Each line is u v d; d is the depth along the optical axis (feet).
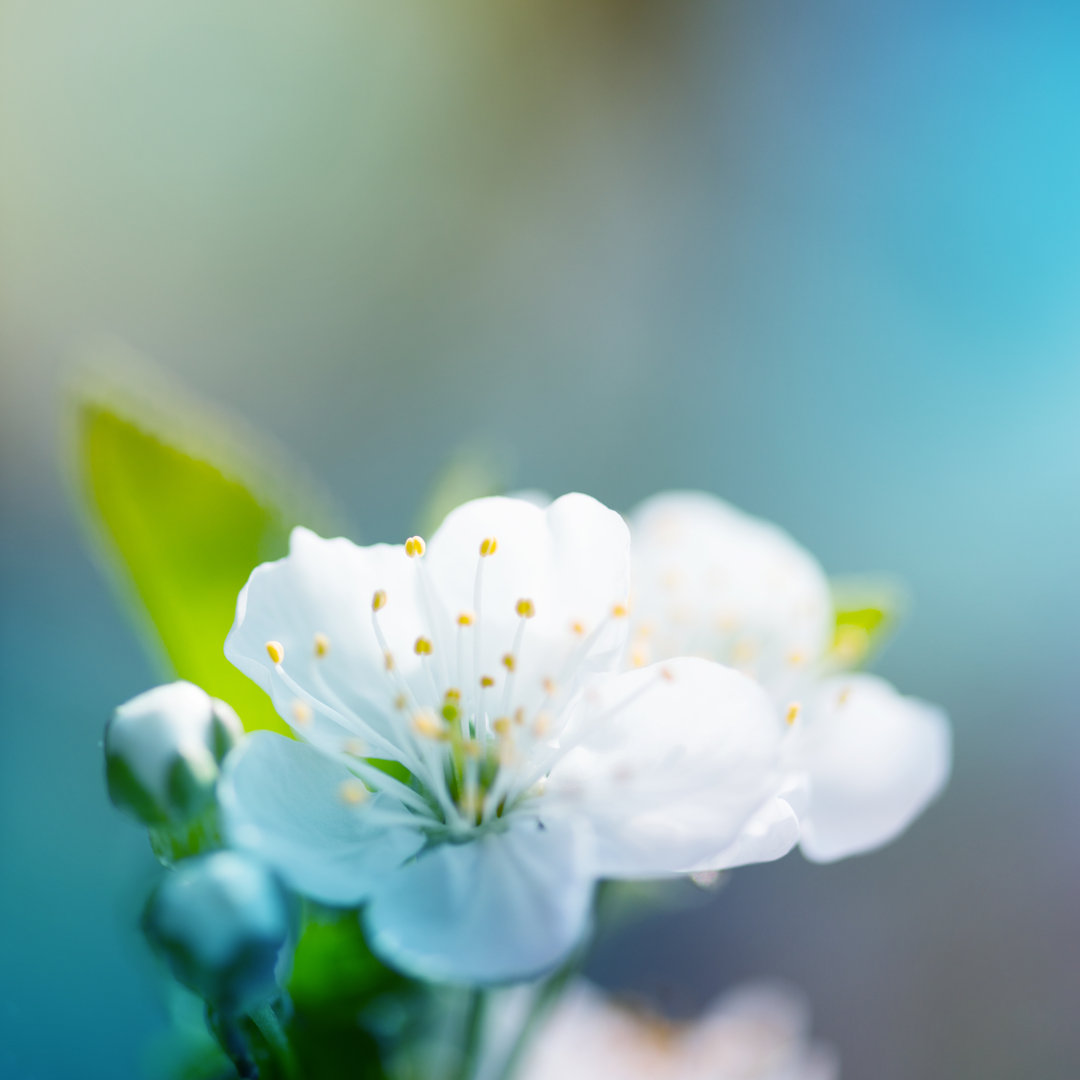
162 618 0.56
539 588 0.53
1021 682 1.24
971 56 1.33
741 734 0.52
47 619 1.12
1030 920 1.14
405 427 1.29
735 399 1.33
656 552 0.60
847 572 1.28
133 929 0.55
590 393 1.32
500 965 0.50
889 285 1.34
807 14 1.36
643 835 0.52
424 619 0.54
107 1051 0.87
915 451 1.32
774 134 1.34
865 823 0.56
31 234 1.25
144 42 1.28
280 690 0.52
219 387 1.27
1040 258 1.30
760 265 1.35
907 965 1.12
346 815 0.52
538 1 1.32
